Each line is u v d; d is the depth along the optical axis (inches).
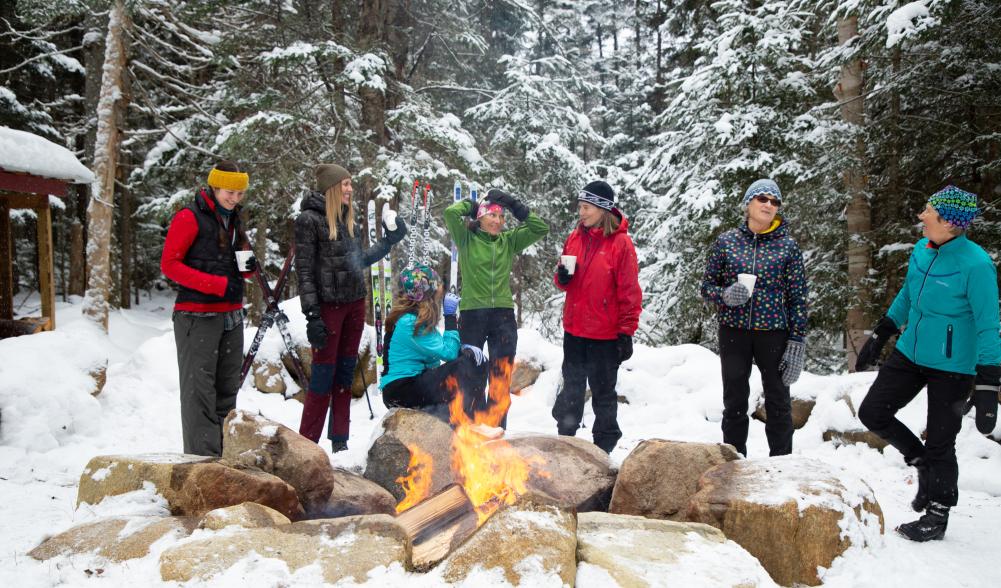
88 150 550.0
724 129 384.8
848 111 385.7
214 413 154.3
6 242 332.5
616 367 169.5
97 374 218.8
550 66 617.3
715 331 450.0
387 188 417.1
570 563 89.0
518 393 271.9
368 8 466.9
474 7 600.7
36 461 169.8
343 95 463.2
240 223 159.5
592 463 142.4
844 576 102.5
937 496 126.3
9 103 578.6
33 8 403.2
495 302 181.3
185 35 492.1
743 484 116.2
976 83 352.8
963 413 128.0
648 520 109.5
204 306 151.6
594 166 652.1
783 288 154.9
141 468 113.7
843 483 114.2
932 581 103.1
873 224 416.2
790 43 399.2
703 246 424.5
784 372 153.9
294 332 275.6
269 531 95.1
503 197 182.9
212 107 508.7
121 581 90.5
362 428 221.8
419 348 157.5
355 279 166.1
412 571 92.3
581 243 172.1
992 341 120.0
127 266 777.6
